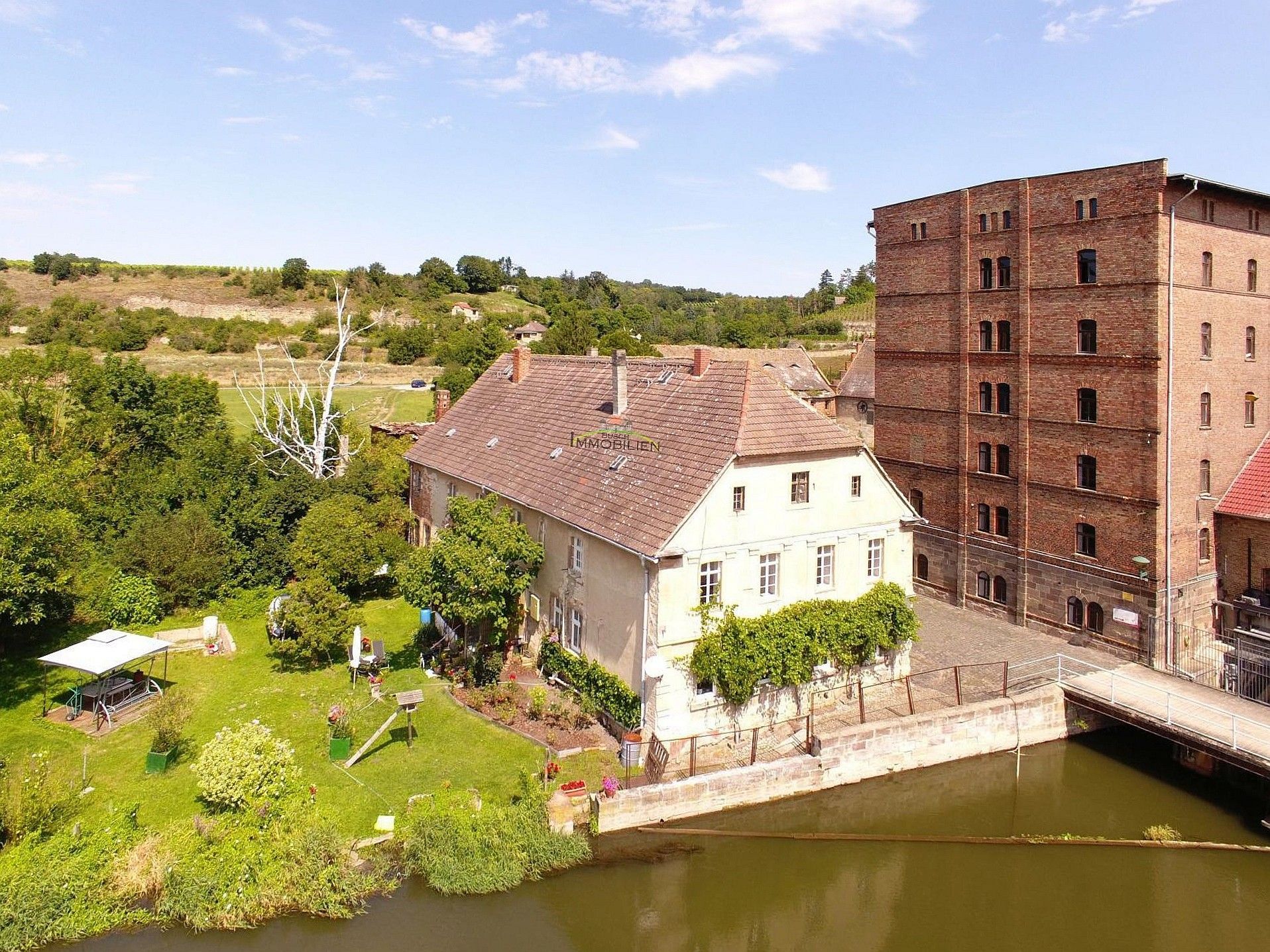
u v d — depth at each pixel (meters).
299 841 20.17
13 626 33.56
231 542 41.53
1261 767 23.77
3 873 18.81
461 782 23.80
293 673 32.28
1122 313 32.72
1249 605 33.16
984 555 39.47
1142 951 19.39
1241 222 34.31
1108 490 33.75
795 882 21.91
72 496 37.38
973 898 21.30
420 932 18.94
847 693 29.41
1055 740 29.38
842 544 28.92
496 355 93.50
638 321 167.38
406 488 48.91
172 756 25.47
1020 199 36.44
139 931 18.66
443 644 33.97
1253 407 35.41
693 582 25.64
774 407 28.28
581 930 19.53
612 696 27.00
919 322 42.25
